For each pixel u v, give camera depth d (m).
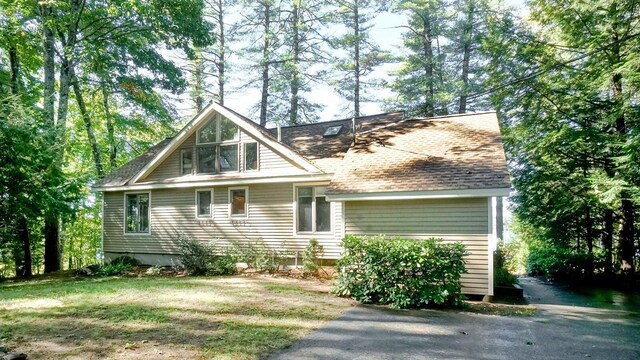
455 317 7.55
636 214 15.17
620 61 12.61
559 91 14.09
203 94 27.19
